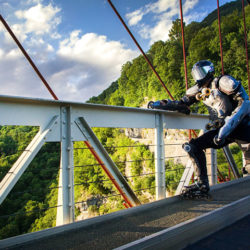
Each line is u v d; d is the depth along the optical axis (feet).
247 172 7.43
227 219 4.59
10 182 4.40
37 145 4.86
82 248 3.93
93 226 5.05
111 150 199.41
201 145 7.09
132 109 6.82
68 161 5.54
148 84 205.98
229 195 7.67
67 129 5.63
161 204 6.75
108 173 6.39
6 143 174.40
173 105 7.78
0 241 3.90
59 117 5.49
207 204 6.64
